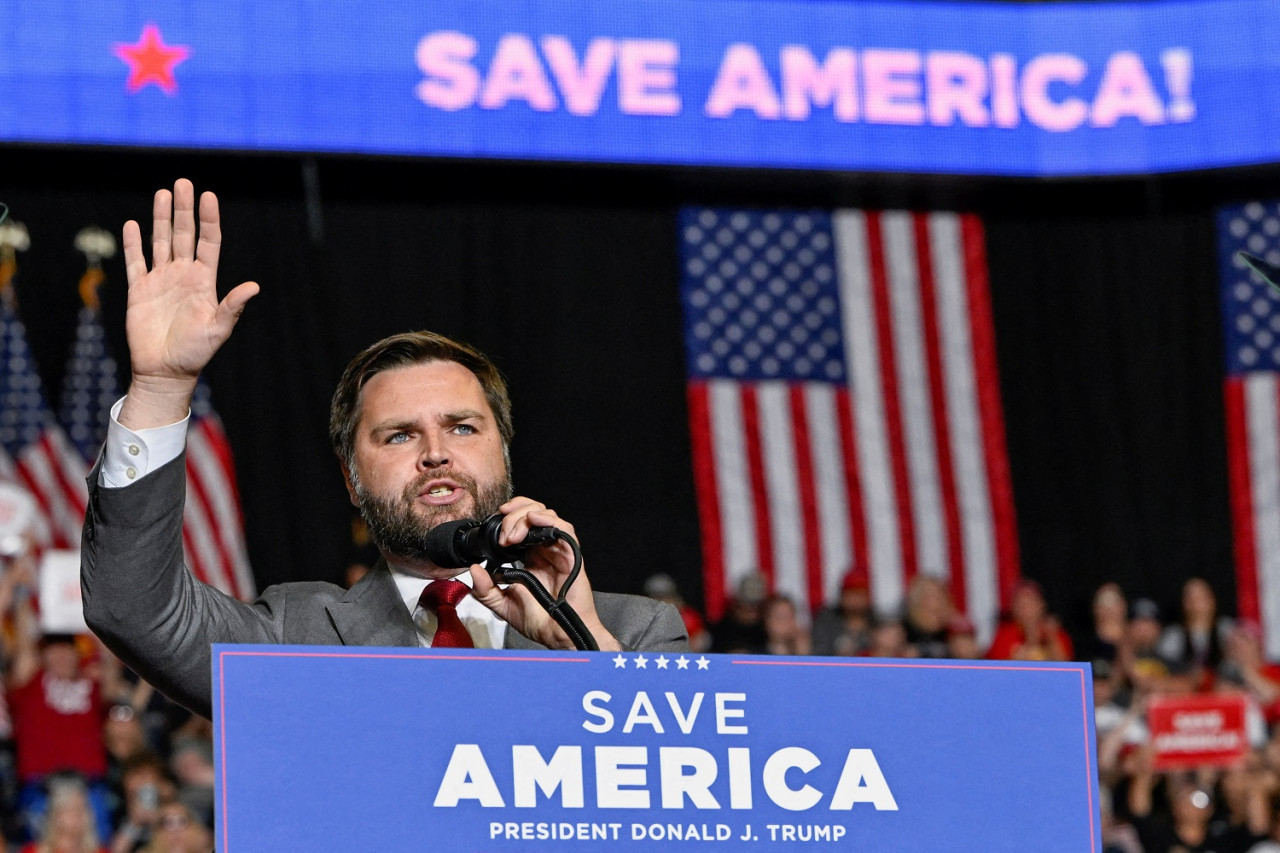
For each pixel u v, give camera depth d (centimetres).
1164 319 1966
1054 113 1914
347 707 298
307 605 425
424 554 416
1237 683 1612
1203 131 1911
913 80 1894
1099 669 1579
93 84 1705
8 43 1688
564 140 1812
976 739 317
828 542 1858
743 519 1848
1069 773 319
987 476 1892
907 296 1920
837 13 1888
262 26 1753
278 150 1741
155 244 389
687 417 1898
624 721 305
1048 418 1947
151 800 1282
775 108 1859
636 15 1844
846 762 311
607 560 1853
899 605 1838
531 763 300
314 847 291
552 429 1867
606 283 1900
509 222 1886
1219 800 1437
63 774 1283
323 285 1814
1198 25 1920
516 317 1877
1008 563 1877
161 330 383
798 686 312
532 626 391
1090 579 1928
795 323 1898
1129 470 1944
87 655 1428
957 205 1950
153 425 383
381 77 1778
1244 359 1928
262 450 1759
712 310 1891
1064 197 1970
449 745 299
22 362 1694
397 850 293
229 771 292
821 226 1923
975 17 1916
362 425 428
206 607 404
